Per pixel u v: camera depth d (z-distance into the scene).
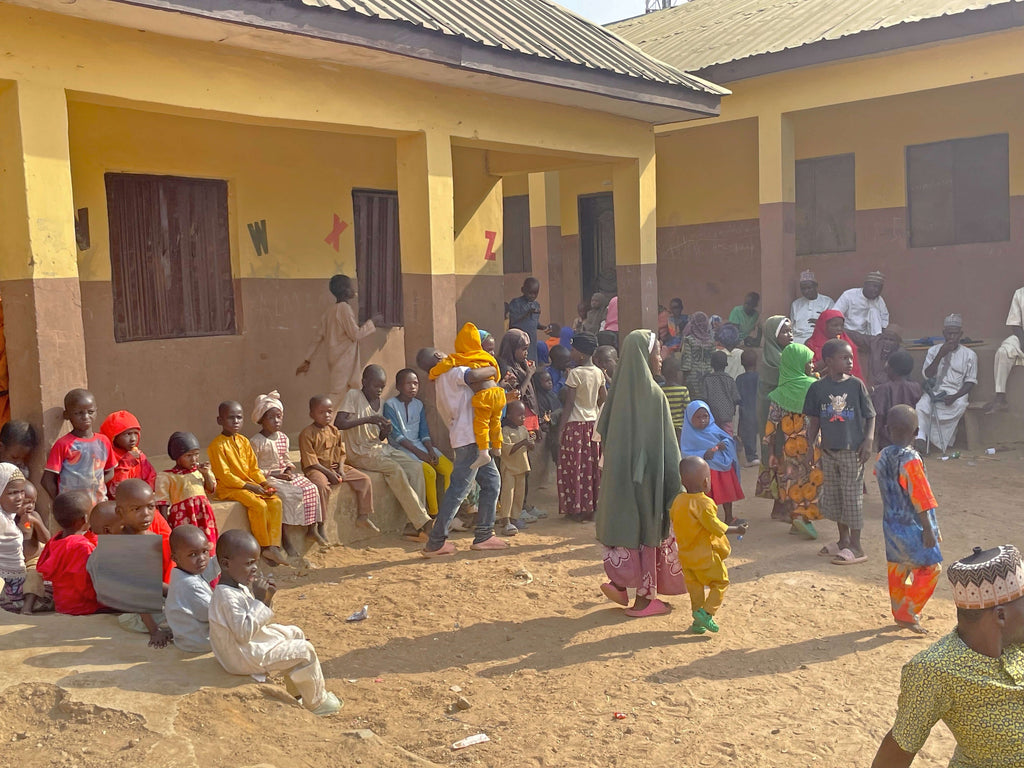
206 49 7.16
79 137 8.47
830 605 6.48
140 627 5.19
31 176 6.18
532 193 17.45
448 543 7.98
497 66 8.53
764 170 12.91
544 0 12.25
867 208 14.29
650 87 10.22
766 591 6.79
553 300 17.52
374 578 7.29
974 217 13.47
